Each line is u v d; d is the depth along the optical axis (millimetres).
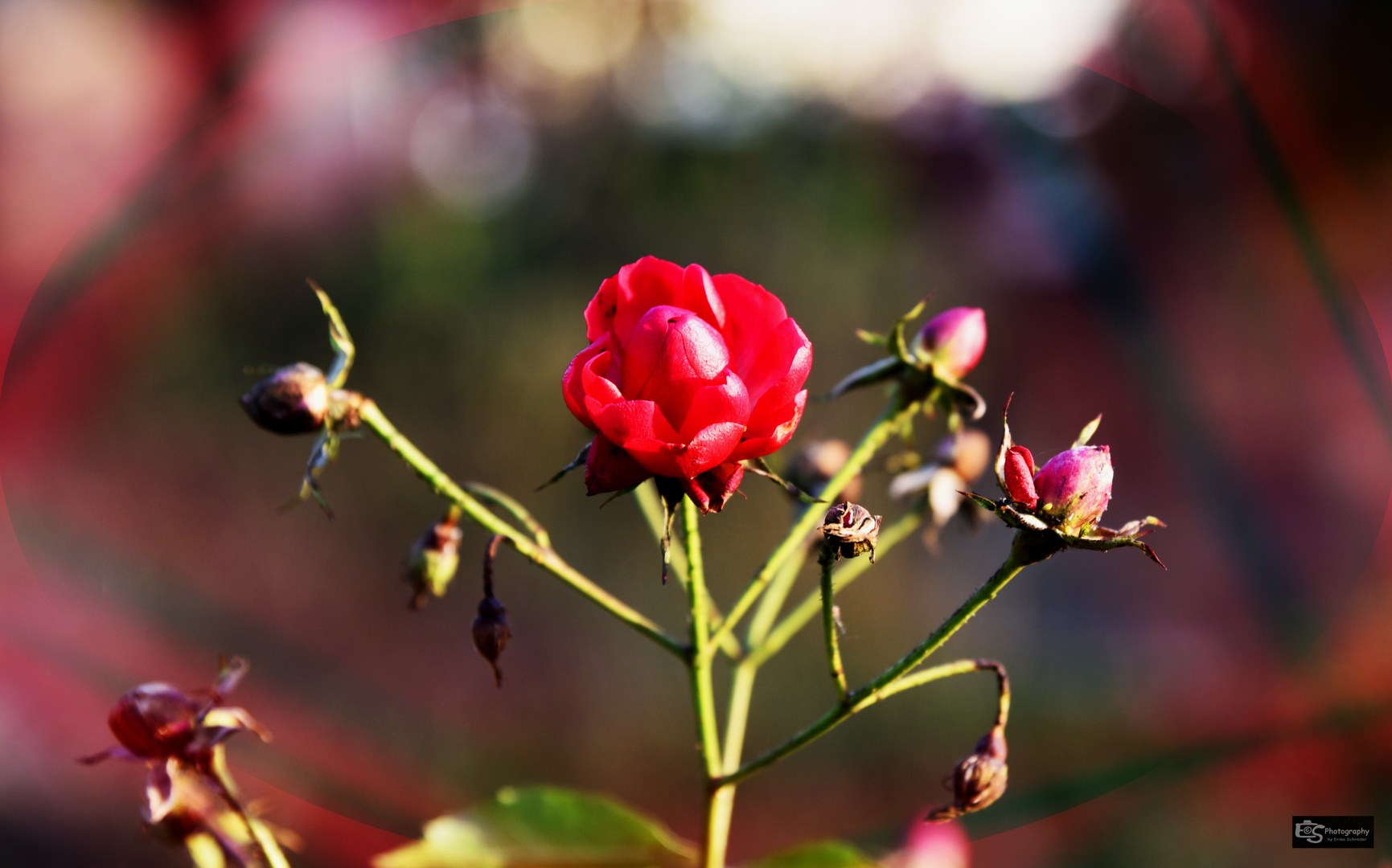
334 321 405
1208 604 936
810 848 424
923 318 1217
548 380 1219
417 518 1153
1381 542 803
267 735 408
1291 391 899
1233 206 958
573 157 1396
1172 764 735
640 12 1375
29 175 941
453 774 874
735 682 445
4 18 913
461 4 1193
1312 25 772
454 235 1323
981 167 1222
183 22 1003
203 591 994
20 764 728
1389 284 778
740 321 385
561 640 1043
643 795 931
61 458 995
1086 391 1127
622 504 1137
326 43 1084
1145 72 1000
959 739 941
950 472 467
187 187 1079
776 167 1320
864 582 1062
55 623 830
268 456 1164
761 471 378
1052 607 1040
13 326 958
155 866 689
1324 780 694
